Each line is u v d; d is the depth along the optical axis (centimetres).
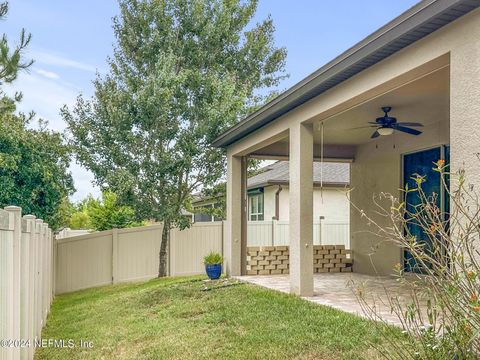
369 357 463
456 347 329
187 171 1355
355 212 1242
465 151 452
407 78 561
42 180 1205
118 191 1253
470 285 313
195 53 1403
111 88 1330
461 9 445
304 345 534
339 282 1000
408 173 1060
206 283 1064
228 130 1091
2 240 387
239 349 552
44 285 815
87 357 595
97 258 1365
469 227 340
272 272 1195
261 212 1866
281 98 806
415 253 352
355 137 1108
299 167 807
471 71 448
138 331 694
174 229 1445
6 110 1019
